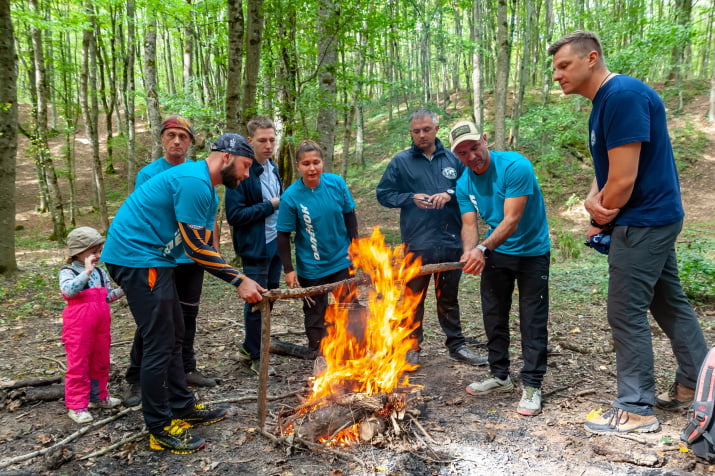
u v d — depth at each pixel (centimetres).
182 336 288
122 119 2742
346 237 391
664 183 263
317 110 895
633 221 268
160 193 263
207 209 265
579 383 354
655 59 1205
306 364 409
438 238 398
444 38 1461
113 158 2184
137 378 335
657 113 259
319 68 859
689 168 1620
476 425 294
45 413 317
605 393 334
